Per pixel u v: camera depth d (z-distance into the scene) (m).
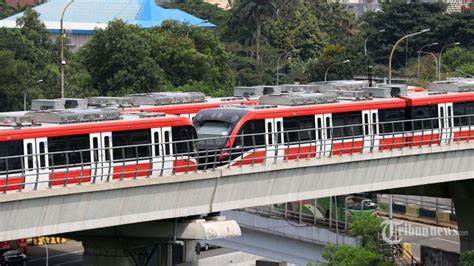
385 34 184.75
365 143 74.19
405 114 77.75
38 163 56.78
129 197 56.22
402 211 98.19
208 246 98.81
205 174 59.22
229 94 140.00
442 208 99.44
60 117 59.19
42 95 124.56
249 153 66.12
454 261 82.81
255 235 80.62
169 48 142.00
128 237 60.72
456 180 77.50
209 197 60.38
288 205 79.56
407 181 73.00
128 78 131.00
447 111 80.56
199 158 63.03
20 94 121.69
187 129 64.25
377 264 72.81
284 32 189.88
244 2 190.00
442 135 78.00
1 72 121.00
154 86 132.38
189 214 59.69
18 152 56.09
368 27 189.88
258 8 189.00
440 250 83.00
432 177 74.88
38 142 57.03
